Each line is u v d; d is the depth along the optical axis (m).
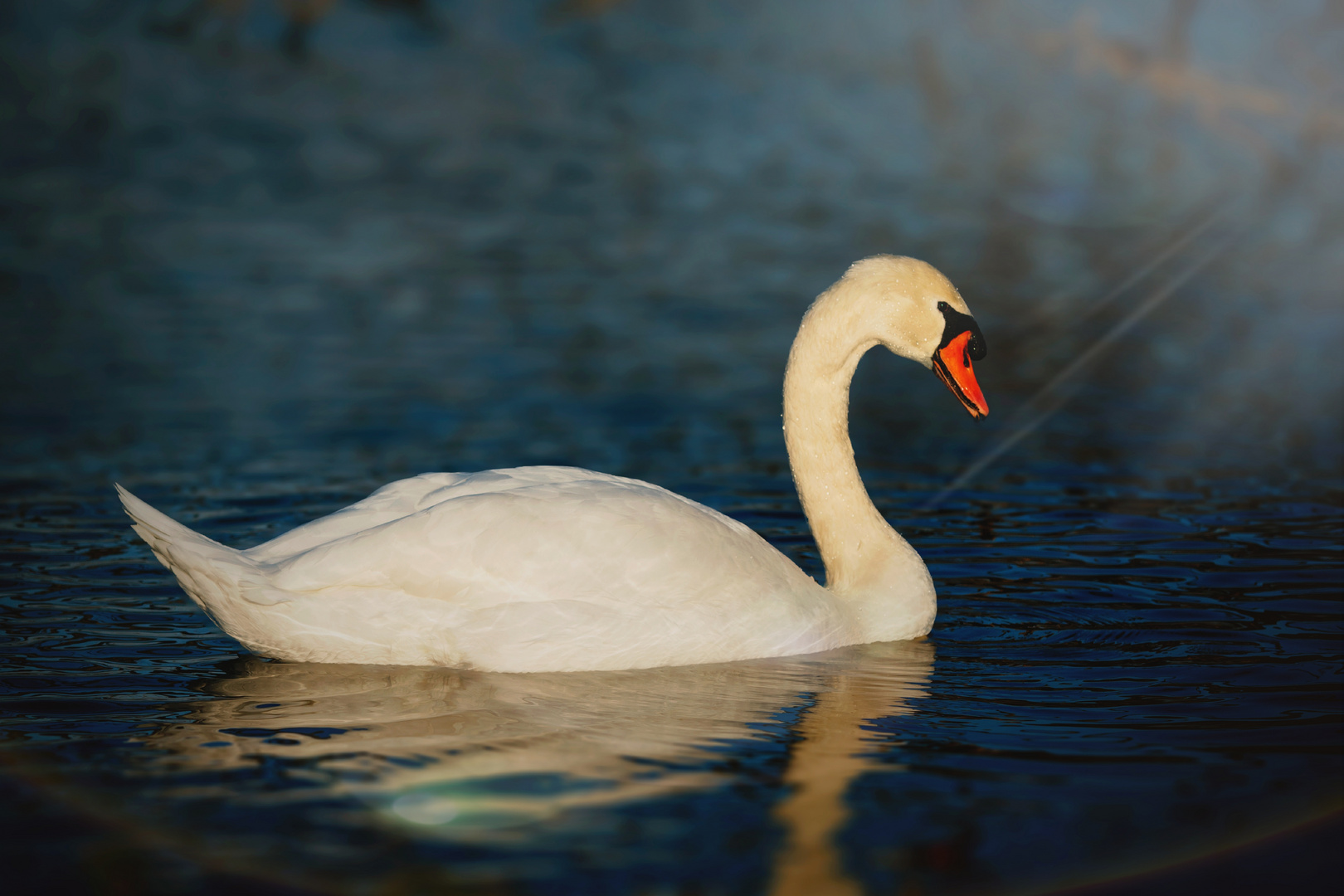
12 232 25.94
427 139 36.44
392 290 22.80
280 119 38.12
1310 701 8.23
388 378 17.77
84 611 9.72
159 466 13.81
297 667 8.76
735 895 5.99
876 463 14.80
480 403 16.70
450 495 9.00
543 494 8.85
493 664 8.66
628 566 8.74
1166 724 7.90
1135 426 16.27
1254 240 27.83
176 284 22.69
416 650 8.62
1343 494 13.24
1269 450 15.04
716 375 18.31
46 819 6.61
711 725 7.88
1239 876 6.19
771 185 32.50
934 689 8.53
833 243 26.91
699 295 22.95
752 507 12.88
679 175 33.34
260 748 7.43
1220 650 9.18
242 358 18.55
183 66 43.69
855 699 8.33
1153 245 27.34
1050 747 7.58
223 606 8.52
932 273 9.81
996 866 6.27
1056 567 11.11
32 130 35.84
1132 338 20.86
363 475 13.65
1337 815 6.74
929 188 32.53
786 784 7.08
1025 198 31.67
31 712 7.91
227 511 12.35
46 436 14.80
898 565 9.80
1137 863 6.30
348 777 7.09
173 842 6.40
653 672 8.79
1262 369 19.00
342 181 31.67
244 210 28.53
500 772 7.17
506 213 29.00
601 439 15.29
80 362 18.06
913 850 6.40
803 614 9.23
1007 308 22.70
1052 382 18.47
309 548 8.77
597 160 34.69
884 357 20.66
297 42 46.66
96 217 27.41
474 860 6.25
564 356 19.17
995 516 12.65
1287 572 10.87
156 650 9.00
